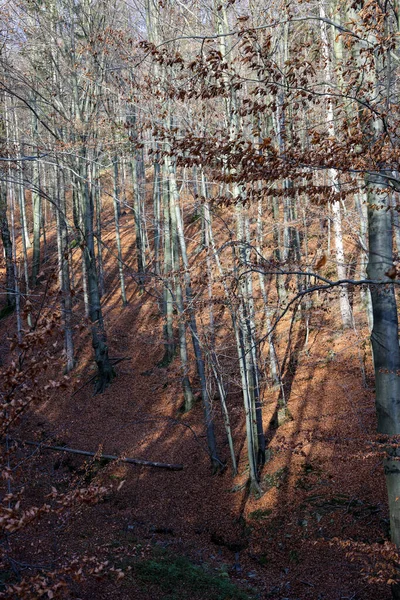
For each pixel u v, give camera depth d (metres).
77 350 25.28
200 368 16.88
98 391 22.47
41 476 14.86
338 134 6.72
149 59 16.19
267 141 5.28
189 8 16.50
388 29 6.23
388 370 7.60
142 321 26.17
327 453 14.54
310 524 12.65
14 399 4.87
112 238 35.81
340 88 6.75
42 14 21.66
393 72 6.66
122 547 11.84
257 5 10.88
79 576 4.88
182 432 18.98
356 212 15.51
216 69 5.77
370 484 12.94
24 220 32.88
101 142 18.45
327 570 11.26
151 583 10.37
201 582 10.70
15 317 27.64
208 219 15.05
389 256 7.53
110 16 21.30
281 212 20.41
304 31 13.70
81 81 21.64
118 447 18.75
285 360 19.84
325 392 17.33
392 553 6.90
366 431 14.10
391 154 5.20
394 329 7.62
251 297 13.52
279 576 11.62
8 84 14.71
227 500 14.95
